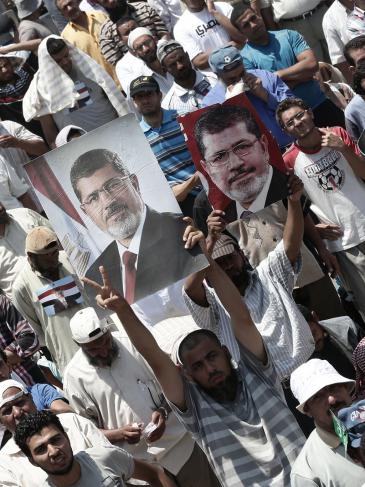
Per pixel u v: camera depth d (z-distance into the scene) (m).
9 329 23.22
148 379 20.42
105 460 18.08
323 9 32.22
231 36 29.92
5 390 19.39
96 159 17.34
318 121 27.59
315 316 20.25
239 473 17.44
